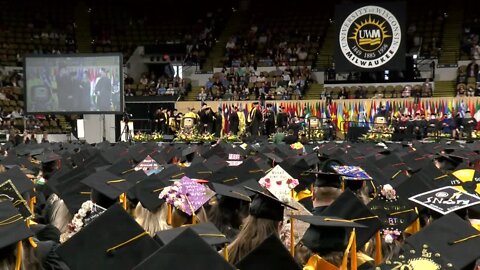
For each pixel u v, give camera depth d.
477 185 7.21
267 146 16.72
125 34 44.81
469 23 39.22
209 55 41.75
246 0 45.25
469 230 3.99
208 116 29.81
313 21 42.56
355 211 5.03
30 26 42.91
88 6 45.81
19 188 7.75
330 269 4.12
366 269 4.54
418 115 28.22
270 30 42.62
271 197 4.23
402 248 4.12
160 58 42.66
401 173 8.62
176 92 37.22
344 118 32.66
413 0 41.12
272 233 3.84
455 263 3.80
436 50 37.25
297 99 34.91
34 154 15.27
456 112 31.70
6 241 3.69
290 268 3.76
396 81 34.66
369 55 32.62
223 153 14.01
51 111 28.06
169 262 3.04
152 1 46.81
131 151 14.90
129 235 3.85
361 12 32.59
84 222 5.48
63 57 27.92
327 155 11.16
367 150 14.79
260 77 37.91
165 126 30.55
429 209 5.11
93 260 3.82
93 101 27.92
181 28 44.94
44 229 5.41
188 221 5.10
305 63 38.91
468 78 34.69
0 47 40.69
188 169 9.16
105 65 27.78
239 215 5.87
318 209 5.39
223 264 3.04
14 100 37.12
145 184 6.20
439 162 10.41
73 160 13.91
